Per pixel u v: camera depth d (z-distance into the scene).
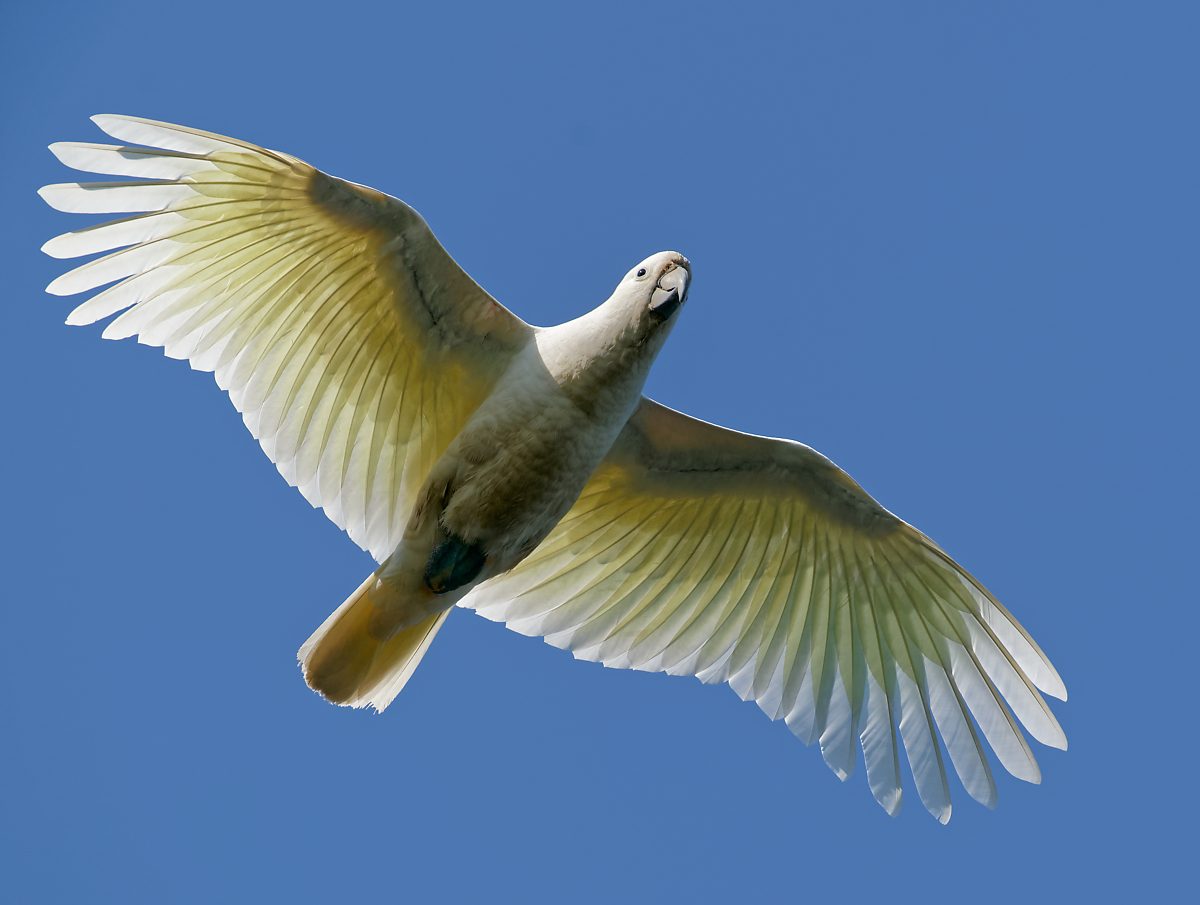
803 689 14.56
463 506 12.90
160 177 11.82
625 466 14.05
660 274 13.07
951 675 14.27
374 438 13.07
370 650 12.98
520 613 14.21
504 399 12.93
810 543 14.55
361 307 12.79
